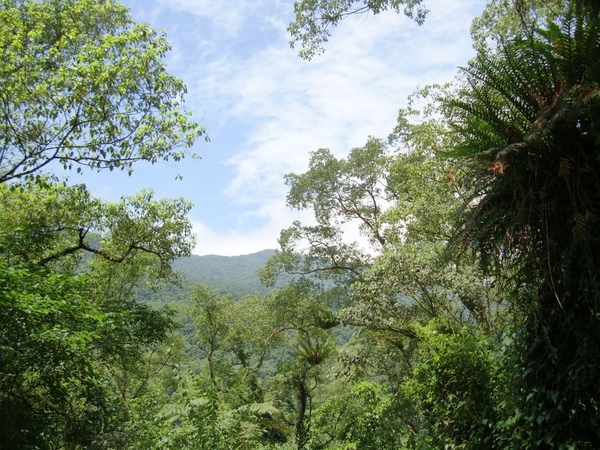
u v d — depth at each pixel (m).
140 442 6.85
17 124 9.88
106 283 16.25
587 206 3.76
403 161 15.28
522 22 8.77
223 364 22.11
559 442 3.97
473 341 5.61
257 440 8.21
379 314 11.21
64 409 7.68
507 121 4.16
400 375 13.66
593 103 3.49
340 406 12.56
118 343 9.62
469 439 5.23
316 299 20.89
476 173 4.17
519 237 4.16
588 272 3.81
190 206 14.06
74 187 11.34
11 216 12.08
